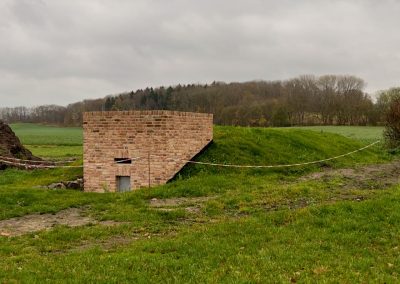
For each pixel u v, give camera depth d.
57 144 72.88
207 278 8.10
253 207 14.34
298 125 90.31
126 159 19.20
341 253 9.53
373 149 32.31
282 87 108.88
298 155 24.66
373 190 16.88
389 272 8.48
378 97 85.12
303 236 10.73
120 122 19.25
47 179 21.81
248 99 100.75
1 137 32.91
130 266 8.76
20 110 178.88
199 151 21.30
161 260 9.04
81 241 10.97
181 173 19.52
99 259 9.18
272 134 26.94
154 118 18.75
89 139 19.75
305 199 15.23
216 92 104.88
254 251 9.71
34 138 89.50
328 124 91.50
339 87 99.31
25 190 16.38
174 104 105.94
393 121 33.00
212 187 17.50
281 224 12.02
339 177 20.61
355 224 11.45
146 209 14.18
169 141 18.78
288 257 9.26
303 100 96.19
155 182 18.80
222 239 10.60
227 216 13.40
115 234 11.57
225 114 88.50
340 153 28.03
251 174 20.31
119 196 16.28
